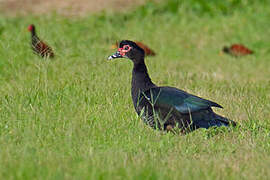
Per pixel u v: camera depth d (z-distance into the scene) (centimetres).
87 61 2100
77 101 1545
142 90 1381
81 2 3556
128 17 3388
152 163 1109
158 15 3475
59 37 2509
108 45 2662
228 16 3544
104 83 1708
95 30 3038
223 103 1658
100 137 1275
